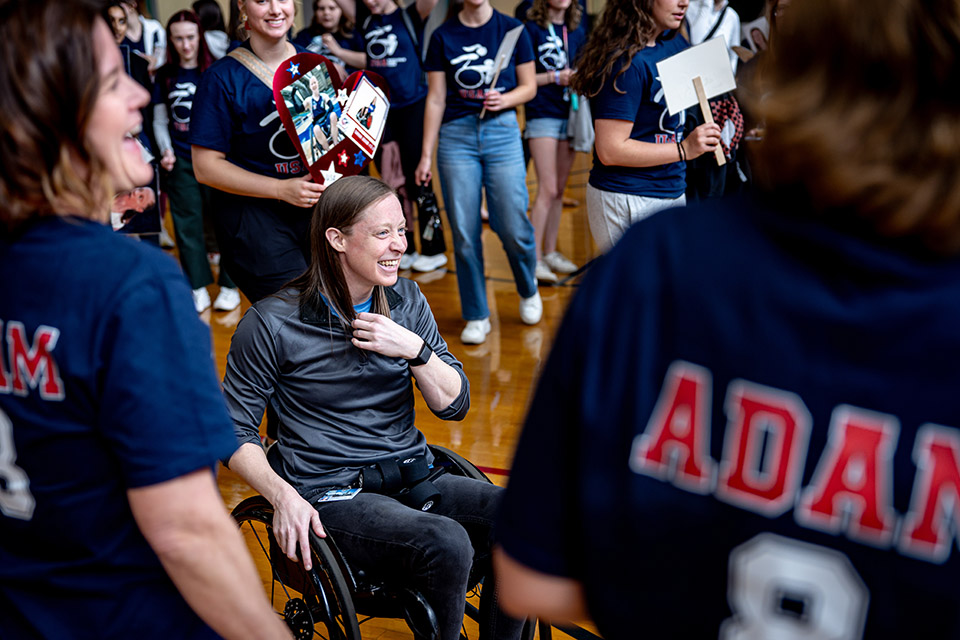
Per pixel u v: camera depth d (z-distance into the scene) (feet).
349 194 6.85
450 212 14.37
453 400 7.27
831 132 2.08
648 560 2.35
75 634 3.34
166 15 30.86
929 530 2.03
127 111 3.24
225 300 17.11
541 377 2.57
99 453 3.22
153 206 13.52
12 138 3.00
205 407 3.27
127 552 3.33
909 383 2.05
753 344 2.20
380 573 6.56
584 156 33.17
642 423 2.34
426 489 6.89
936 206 2.02
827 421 2.12
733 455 2.23
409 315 7.50
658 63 10.42
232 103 9.34
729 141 11.71
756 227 2.29
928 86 2.03
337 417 7.08
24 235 3.17
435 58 13.91
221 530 3.31
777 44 2.33
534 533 2.55
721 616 2.28
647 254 2.42
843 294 2.12
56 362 3.11
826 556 2.13
